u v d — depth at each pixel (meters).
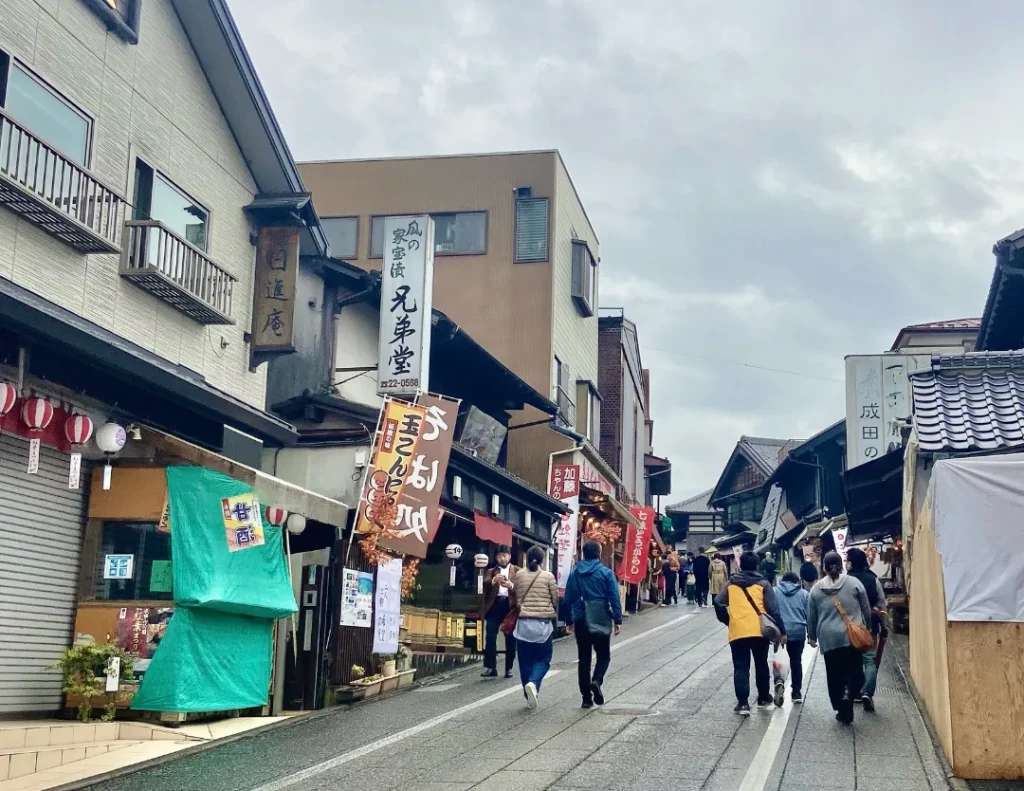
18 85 11.38
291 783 9.05
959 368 12.01
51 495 11.83
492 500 22.89
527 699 12.81
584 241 35.28
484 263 32.34
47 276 11.66
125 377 11.91
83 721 11.31
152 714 11.55
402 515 15.58
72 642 11.97
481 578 20.34
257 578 12.70
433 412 16.41
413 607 18.45
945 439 10.95
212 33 14.55
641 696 13.92
